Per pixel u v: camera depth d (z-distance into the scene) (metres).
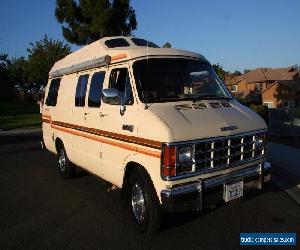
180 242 4.99
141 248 4.86
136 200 5.32
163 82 5.51
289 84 50.91
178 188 4.61
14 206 6.71
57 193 7.44
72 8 26.75
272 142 13.42
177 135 4.55
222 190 4.95
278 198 6.72
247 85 60.12
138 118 5.08
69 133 7.68
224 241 4.99
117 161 5.69
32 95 60.34
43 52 48.19
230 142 5.00
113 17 26.20
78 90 7.24
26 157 11.83
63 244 5.06
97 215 6.11
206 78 6.02
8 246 5.04
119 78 5.73
